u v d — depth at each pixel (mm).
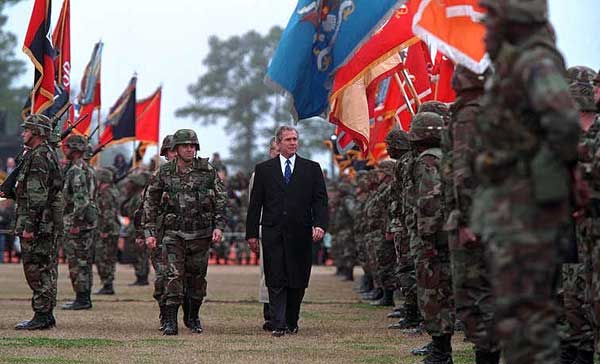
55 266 36750
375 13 37094
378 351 30547
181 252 35375
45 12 42625
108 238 56438
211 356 29234
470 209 21531
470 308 22438
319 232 35781
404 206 27703
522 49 16844
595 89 25172
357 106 42344
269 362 27969
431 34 25656
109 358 28578
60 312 44062
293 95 38781
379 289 52000
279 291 35438
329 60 38500
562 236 17438
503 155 16719
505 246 16594
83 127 60781
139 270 65188
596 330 22422
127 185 68312
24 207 35188
